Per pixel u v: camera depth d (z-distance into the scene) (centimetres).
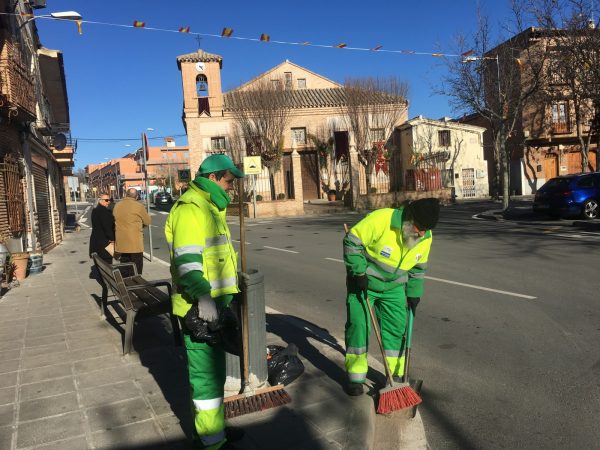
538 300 635
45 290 820
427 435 325
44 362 448
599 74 1773
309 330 535
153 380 397
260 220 2641
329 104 3569
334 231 1750
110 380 400
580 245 1090
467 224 1712
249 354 352
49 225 1662
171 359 446
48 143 1984
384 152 3281
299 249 1297
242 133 3309
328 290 779
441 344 491
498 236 1315
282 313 642
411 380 390
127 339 455
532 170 3403
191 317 263
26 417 337
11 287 845
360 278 342
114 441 302
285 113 3316
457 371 425
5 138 1114
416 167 3322
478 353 462
